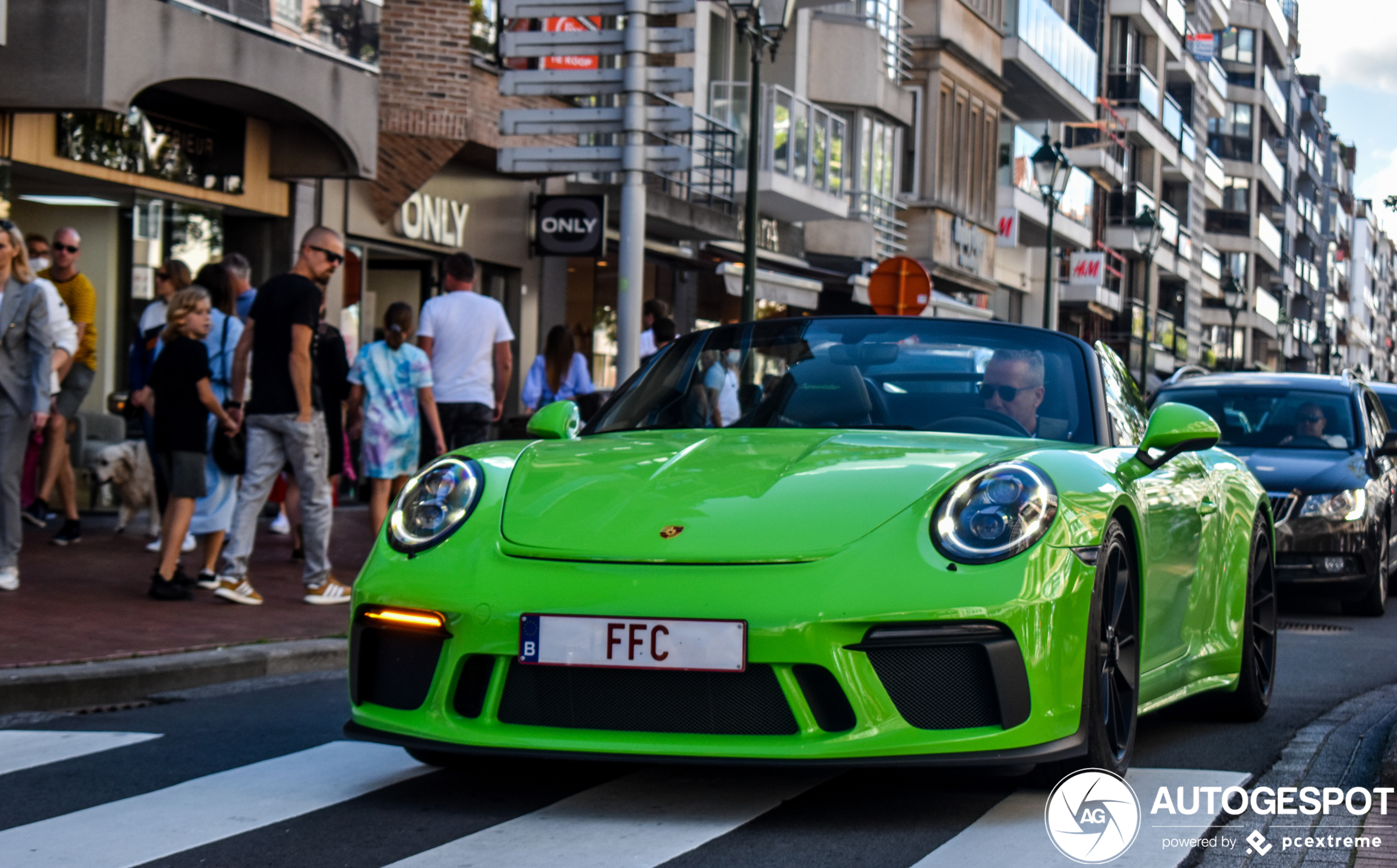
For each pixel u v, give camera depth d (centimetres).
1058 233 4928
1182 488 581
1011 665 436
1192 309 7638
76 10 1288
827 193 2894
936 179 3706
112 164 1428
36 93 1291
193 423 936
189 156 1524
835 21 3112
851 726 433
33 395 931
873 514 455
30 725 636
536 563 454
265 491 958
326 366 1162
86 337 1230
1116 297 5662
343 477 1720
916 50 3697
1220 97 8444
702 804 469
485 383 1218
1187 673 589
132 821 455
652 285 2533
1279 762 557
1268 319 9788
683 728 438
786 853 416
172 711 668
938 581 436
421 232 1872
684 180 2409
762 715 435
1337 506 1177
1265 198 9850
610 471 495
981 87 4019
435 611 454
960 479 466
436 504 486
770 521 454
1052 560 446
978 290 4147
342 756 553
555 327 1447
